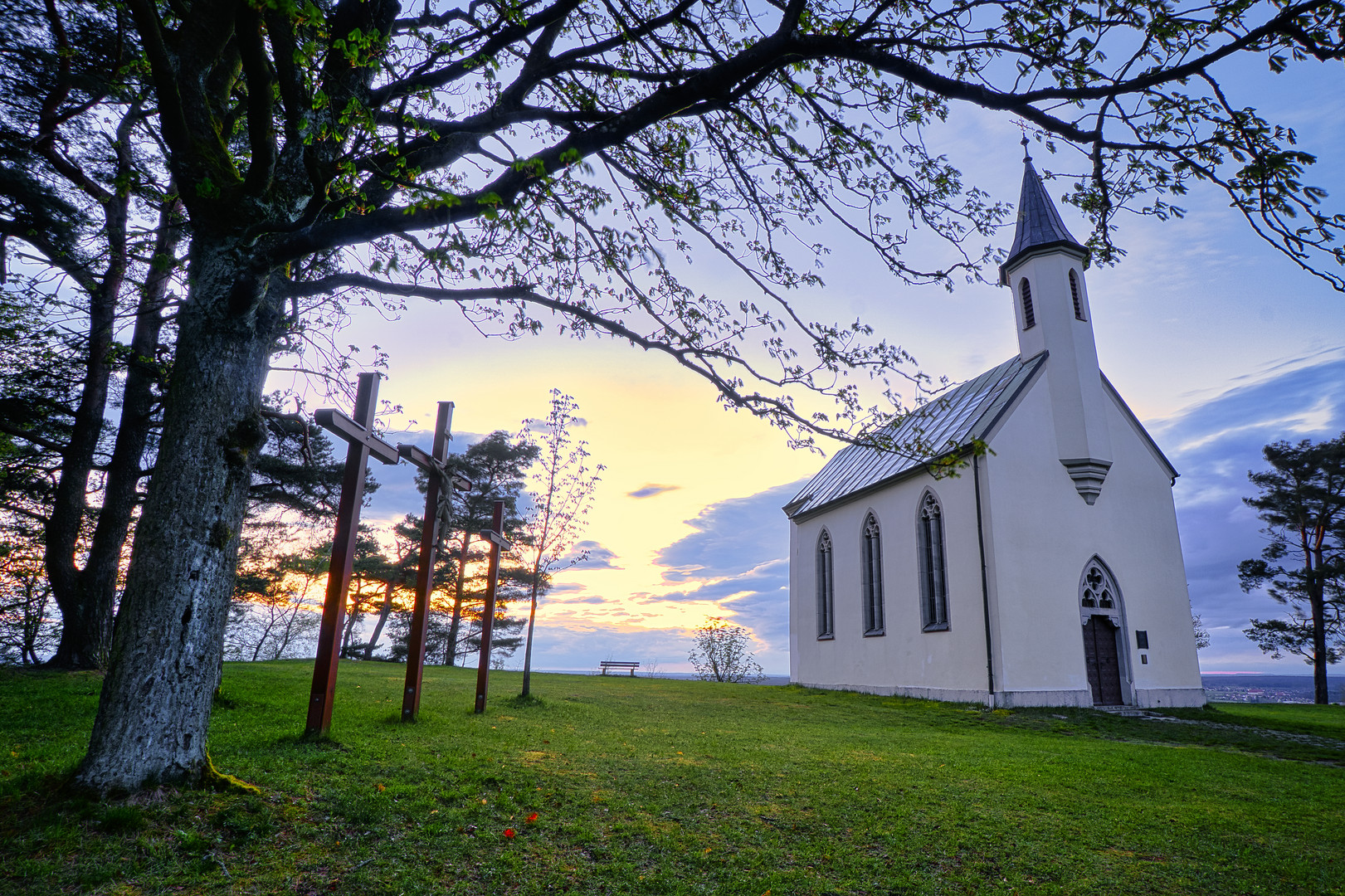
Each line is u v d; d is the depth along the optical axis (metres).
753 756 9.62
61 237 12.10
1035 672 19.75
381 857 4.87
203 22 5.59
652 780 7.59
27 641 22.42
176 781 5.37
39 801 5.06
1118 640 21.36
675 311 8.43
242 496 6.13
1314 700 34.91
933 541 22.91
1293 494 35.41
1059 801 7.88
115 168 12.57
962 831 6.45
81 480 15.46
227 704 10.73
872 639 25.52
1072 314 23.03
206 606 5.69
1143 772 10.16
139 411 15.41
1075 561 21.25
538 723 11.45
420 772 6.81
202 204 5.64
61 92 11.83
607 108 7.63
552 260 8.11
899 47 6.64
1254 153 5.62
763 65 5.94
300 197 6.48
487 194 5.50
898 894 5.07
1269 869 6.06
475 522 38.81
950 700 20.98
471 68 6.41
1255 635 37.31
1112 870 5.75
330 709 8.02
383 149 5.79
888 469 25.94
